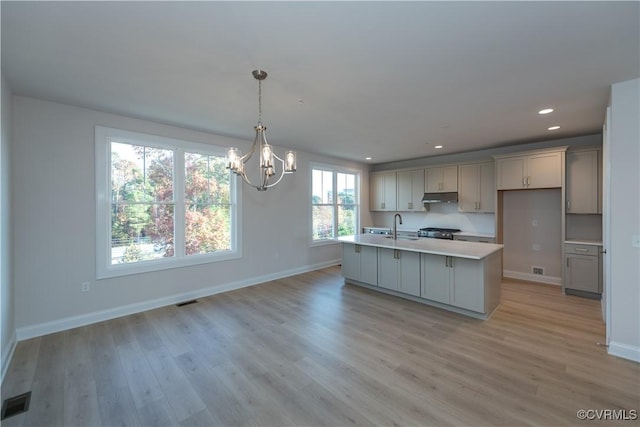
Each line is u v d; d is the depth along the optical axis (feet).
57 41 6.48
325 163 20.52
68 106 10.51
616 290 8.45
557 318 11.27
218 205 14.98
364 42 6.53
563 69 7.74
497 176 16.52
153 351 8.95
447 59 7.27
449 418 6.10
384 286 14.37
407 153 19.60
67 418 6.17
